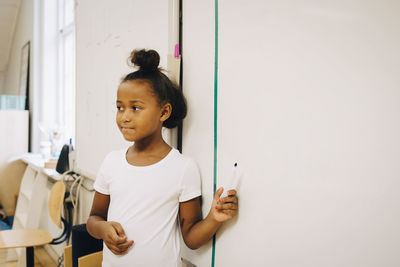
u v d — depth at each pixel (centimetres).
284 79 67
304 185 63
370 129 53
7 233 182
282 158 67
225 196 80
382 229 52
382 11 52
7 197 353
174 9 98
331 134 59
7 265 231
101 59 162
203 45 89
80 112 193
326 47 59
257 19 73
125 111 80
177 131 101
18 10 470
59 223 171
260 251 72
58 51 353
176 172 83
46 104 355
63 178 192
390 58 51
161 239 81
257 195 73
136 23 125
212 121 86
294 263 65
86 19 183
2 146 362
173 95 85
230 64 80
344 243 57
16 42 503
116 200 85
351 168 56
